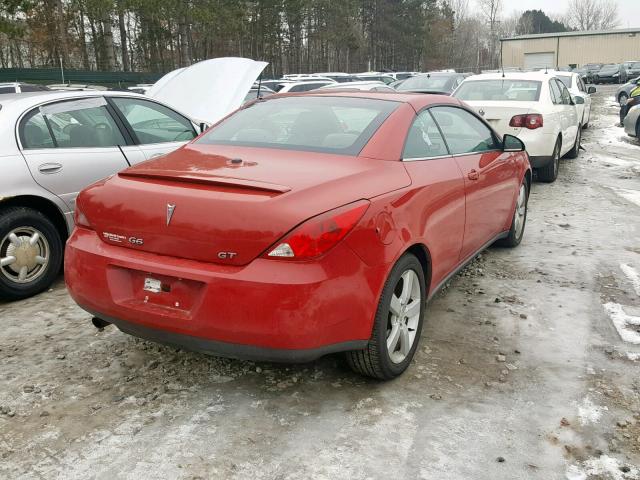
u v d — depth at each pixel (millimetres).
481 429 3016
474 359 3754
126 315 3086
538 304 4645
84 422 3078
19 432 2992
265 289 2744
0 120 4723
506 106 8977
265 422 3076
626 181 9828
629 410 3201
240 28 35625
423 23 67250
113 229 3133
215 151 3660
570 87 14445
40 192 4777
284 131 3803
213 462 2764
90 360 3738
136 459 2785
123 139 5469
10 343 3984
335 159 3389
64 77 25141
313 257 2775
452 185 3963
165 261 2967
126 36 40531
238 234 2799
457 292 4895
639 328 4207
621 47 63562
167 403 3254
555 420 3100
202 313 2855
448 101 4547
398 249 3199
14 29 21406
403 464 2748
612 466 2750
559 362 3725
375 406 3213
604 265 5566
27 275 4793
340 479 2652
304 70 57281
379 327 3172
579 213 7656
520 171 5621
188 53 36031
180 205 2939
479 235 4707
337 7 50250
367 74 26453
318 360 3721
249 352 2854
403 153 3627
